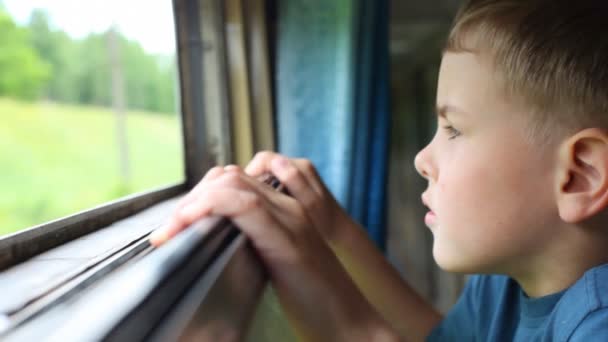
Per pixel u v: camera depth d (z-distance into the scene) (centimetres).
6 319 18
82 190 828
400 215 355
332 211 57
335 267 37
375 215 106
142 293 20
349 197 92
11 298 21
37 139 869
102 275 23
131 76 920
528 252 44
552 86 40
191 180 84
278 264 34
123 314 17
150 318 19
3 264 29
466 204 44
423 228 302
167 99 895
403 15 220
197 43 85
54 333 16
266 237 33
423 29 240
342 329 35
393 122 367
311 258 35
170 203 62
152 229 38
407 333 61
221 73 86
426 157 48
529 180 42
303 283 34
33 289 22
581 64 40
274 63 102
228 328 24
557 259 43
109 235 39
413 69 335
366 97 100
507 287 55
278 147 97
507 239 43
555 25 41
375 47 109
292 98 95
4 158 834
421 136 324
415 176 328
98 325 16
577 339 35
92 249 34
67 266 29
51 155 845
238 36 90
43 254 33
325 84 94
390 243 345
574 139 39
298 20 95
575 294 38
